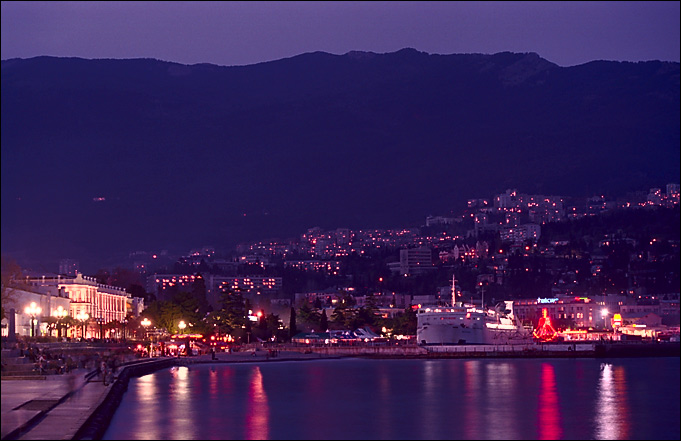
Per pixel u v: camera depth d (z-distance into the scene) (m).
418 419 171.50
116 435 137.25
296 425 160.75
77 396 144.00
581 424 167.00
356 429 158.12
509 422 169.62
